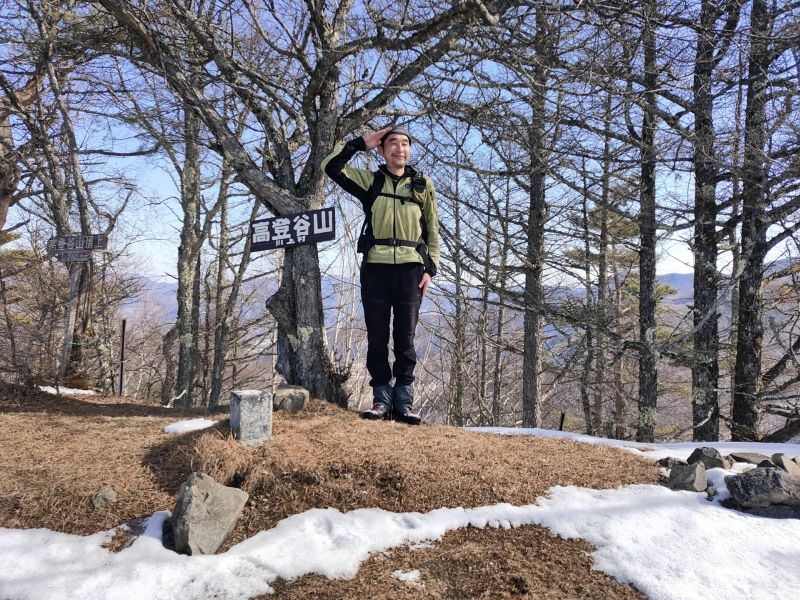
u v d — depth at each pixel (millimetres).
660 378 14719
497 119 5043
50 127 9359
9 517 2471
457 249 7191
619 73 4781
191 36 4777
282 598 1979
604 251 10992
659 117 6891
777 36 4887
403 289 3941
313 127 4676
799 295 7363
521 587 2031
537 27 4977
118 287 13672
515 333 15359
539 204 7867
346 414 3939
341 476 2777
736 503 2684
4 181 9094
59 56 7371
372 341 4012
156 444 3266
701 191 7156
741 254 6941
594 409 13492
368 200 3953
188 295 10703
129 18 3988
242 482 2717
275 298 4414
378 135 3850
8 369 5012
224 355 12453
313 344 4332
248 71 4520
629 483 2977
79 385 6707
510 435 3975
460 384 14977
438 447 3217
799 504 2586
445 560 2221
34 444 3291
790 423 6840
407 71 4410
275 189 4418
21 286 10898
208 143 4648
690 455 3361
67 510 2518
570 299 7926
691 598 1938
